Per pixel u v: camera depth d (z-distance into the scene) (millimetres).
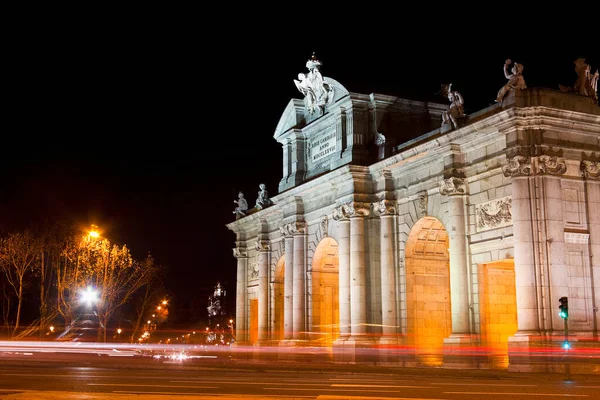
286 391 23156
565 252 40844
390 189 54188
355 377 33406
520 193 41188
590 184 42500
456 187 46375
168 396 20688
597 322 41000
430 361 49125
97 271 82062
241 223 81062
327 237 60750
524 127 41750
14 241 77875
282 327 72375
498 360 43312
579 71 44094
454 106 48156
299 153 65438
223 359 56188
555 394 22328
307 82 64562
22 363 43656
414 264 52969
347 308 55625
